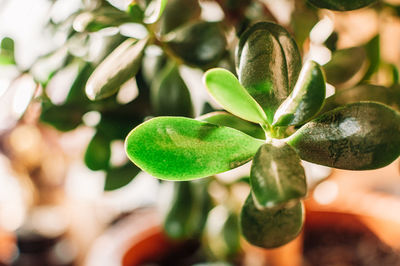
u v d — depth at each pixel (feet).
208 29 0.76
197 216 1.10
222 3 0.84
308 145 0.56
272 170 0.49
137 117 0.94
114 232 1.50
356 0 0.60
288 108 0.52
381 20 0.93
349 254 1.41
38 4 0.90
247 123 0.62
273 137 0.55
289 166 0.49
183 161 0.55
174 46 0.75
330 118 0.55
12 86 0.83
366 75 0.82
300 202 0.58
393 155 0.53
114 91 0.62
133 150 0.54
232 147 0.57
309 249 1.47
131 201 2.09
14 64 0.84
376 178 1.89
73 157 1.98
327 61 0.77
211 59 0.76
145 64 0.92
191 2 0.84
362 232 1.51
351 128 0.54
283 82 0.58
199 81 0.95
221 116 0.62
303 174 0.49
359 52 0.74
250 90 0.58
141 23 0.73
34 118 0.91
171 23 0.83
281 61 0.59
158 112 0.83
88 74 0.85
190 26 0.76
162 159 0.55
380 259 1.37
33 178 2.22
